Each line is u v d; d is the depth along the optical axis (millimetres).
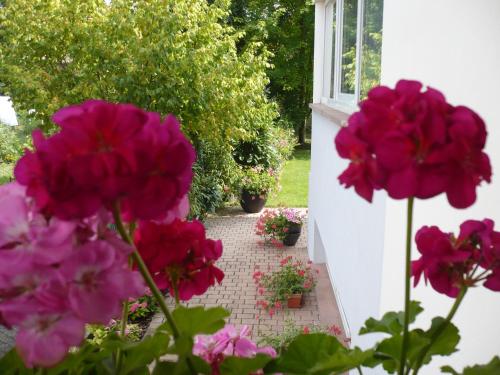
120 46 7305
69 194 603
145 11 7230
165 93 7195
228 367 831
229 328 953
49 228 619
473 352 2406
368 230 3170
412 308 940
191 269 938
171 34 7109
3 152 11648
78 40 7617
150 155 628
